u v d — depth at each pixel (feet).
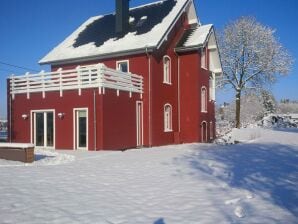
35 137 69.77
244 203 23.52
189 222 19.53
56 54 87.25
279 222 19.49
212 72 97.81
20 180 30.30
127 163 41.14
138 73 75.66
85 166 38.81
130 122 70.18
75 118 64.28
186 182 30.14
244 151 52.60
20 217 20.51
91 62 81.76
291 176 32.78
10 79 72.38
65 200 24.21
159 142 76.69
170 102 81.71
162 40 74.74
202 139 86.17
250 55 135.03
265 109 174.09
